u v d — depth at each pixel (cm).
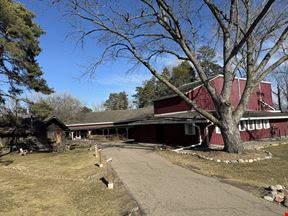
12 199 1231
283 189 1034
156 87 7262
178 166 1605
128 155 2195
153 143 3169
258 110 3328
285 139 2873
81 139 5275
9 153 3312
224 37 1894
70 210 1028
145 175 1388
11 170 2064
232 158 1738
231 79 1898
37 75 2656
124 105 9519
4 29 2331
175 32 1900
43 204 1132
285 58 1892
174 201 940
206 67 3847
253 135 2908
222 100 1872
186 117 2606
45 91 2753
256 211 816
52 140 4103
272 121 3206
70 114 6719
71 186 1383
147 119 3391
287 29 1834
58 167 2017
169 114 3122
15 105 2866
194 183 1175
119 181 1306
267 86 3538
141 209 884
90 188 1279
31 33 2412
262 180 1260
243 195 976
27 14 2572
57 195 1246
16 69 2595
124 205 973
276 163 1647
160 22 1897
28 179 1667
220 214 801
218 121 1900
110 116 5772
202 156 1877
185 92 2816
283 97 5991
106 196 1119
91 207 1023
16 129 3747
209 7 1823
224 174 1382
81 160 2239
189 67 5919
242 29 1897
